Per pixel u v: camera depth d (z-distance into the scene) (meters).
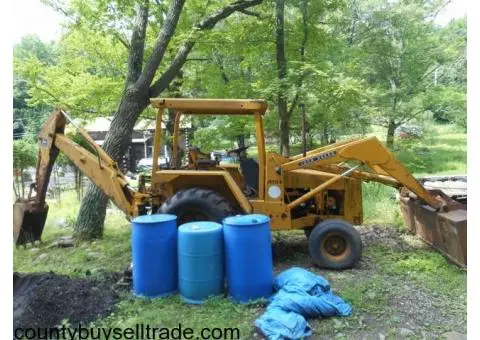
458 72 16.03
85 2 7.63
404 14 14.37
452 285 4.22
